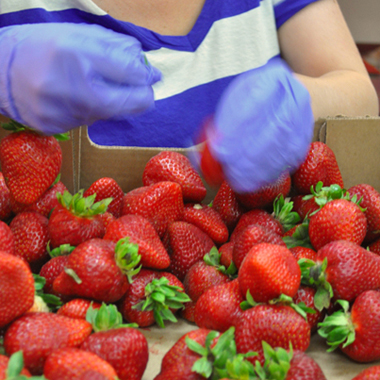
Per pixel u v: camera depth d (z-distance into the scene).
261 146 0.72
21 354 0.56
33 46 0.67
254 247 0.64
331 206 0.70
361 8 1.64
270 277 0.62
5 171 0.71
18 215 0.72
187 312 0.69
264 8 1.03
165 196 0.74
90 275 0.65
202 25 1.01
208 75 1.02
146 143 0.97
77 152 0.83
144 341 0.60
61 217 0.70
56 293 0.67
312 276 0.67
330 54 1.02
